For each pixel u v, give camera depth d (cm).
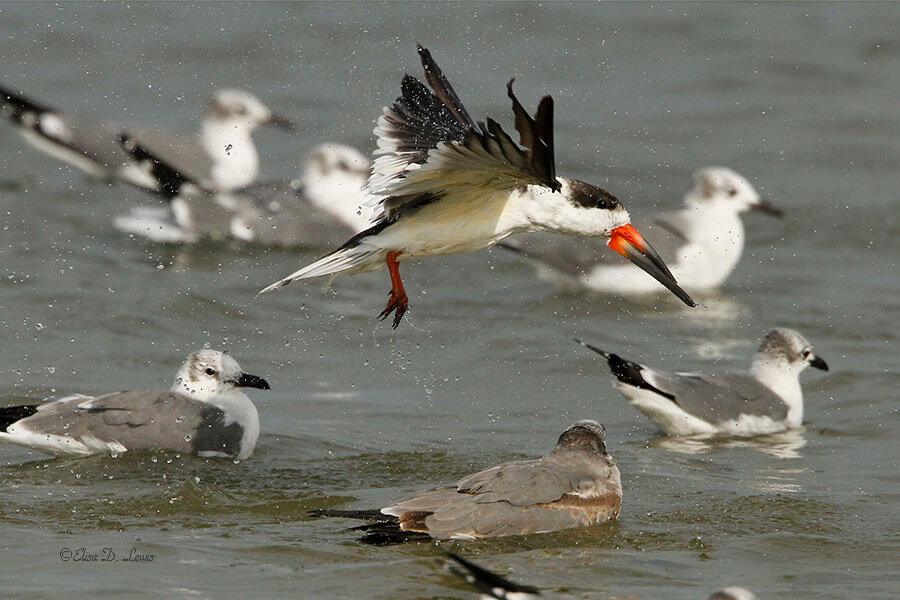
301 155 2341
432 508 1024
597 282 1823
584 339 1652
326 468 1222
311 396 1444
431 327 1680
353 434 1327
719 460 1270
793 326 1702
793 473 1223
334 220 2017
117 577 931
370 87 2556
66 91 2464
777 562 992
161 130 2105
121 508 1087
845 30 2897
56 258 1822
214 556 979
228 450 1243
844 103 2581
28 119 2009
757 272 1917
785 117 2520
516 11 2914
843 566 984
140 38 2745
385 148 1102
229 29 2803
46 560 961
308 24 2833
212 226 1975
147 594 902
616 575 957
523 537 1030
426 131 1113
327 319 1692
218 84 2558
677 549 1017
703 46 2808
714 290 1856
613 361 1373
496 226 1084
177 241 1967
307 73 2614
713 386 1384
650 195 2166
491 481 1052
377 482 1183
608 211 1125
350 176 2050
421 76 2583
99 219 2019
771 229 2075
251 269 1869
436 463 1241
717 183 1916
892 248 1986
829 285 1853
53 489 1135
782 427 1384
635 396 1368
